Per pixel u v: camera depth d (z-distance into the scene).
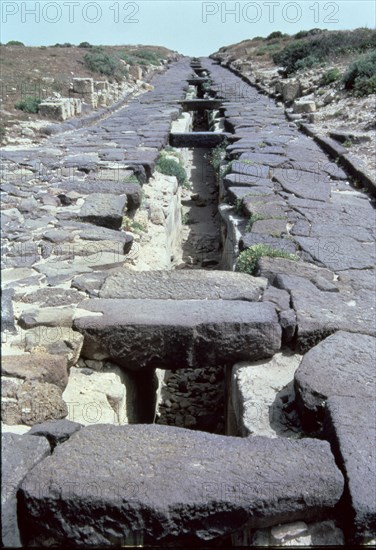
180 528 3.04
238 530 3.13
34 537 3.17
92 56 31.06
